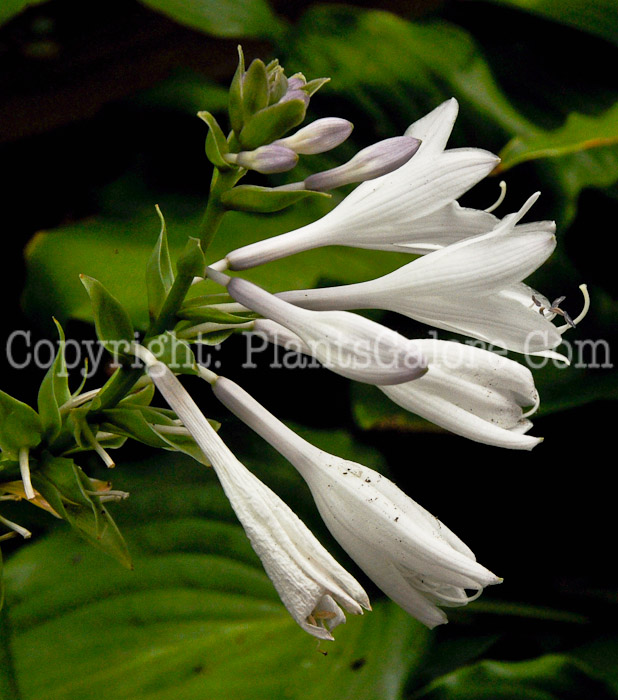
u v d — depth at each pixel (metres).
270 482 0.49
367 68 0.63
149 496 0.47
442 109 0.35
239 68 0.33
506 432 0.35
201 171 0.60
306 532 0.33
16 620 0.45
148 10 0.84
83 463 0.48
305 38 0.64
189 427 0.34
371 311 0.56
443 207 0.35
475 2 0.72
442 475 0.58
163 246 0.35
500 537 0.56
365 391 0.51
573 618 0.50
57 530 0.46
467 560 0.33
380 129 0.62
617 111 0.57
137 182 0.58
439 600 0.35
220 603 0.46
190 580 0.46
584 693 0.45
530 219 0.60
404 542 0.34
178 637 0.45
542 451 0.58
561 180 0.59
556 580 0.53
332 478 0.34
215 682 0.44
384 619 0.47
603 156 0.59
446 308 0.35
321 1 0.85
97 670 0.44
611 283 0.61
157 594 0.46
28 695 0.43
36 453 0.36
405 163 0.34
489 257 0.34
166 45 0.84
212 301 0.34
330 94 0.62
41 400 0.35
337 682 0.45
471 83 0.63
